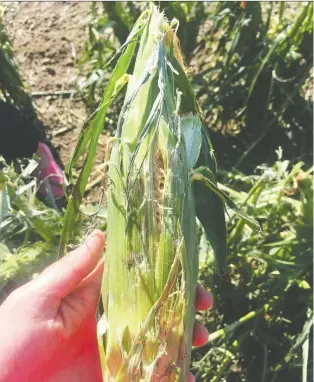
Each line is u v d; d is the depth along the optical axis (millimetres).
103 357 234
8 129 484
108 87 262
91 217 317
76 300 278
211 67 526
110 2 504
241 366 401
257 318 380
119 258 234
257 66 483
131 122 236
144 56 240
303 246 375
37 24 653
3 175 326
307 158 504
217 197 275
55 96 601
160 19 242
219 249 282
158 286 228
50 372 274
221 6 495
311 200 362
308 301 378
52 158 511
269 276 400
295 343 366
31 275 345
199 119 262
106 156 244
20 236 392
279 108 511
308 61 485
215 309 419
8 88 548
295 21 492
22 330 267
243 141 531
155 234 231
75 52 625
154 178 233
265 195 408
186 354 233
